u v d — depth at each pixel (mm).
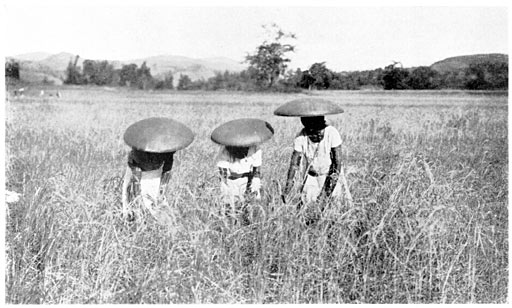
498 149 8984
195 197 5613
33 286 5094
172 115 13406
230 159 5828
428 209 5375
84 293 4918
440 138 10023
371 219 5387
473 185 7184
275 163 7594
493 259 5531
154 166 5684
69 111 13500
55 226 5609
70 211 5582
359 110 12805
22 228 5715
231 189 5828
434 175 6770
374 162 7312
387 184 5914
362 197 5859
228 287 4930
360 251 5219
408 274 5152
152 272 4832
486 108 11688
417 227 5141
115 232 5004
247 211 5578
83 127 11828
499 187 7133
